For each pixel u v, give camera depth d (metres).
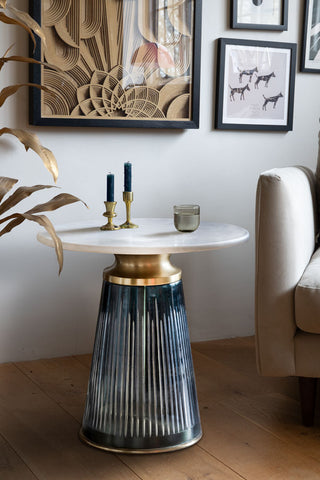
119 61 2.53
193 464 1.75
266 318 1.91
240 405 2.15
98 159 2.58
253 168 2.86
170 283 1.81
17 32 2.39
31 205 2.50
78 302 2.64
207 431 1.95
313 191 2.32
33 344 2.59
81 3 2.45
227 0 2.70
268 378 2.39
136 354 1.78
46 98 2.44
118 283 1.79
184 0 2.60
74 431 1.95
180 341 1.83
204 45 2.69
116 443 1.81
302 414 1.99
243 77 2.75
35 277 2.56
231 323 2.91
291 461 1.77
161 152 2.68
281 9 2.78
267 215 1.88
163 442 1.81
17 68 2.41
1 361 2.55
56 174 1.64
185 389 1.85
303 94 2.91
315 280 1.86
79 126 2.49
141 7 2.54
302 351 1.90
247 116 2.79
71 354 2.65
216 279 2.86
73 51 2.46
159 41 2.58
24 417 2.04
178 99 2.64
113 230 1.95
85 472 1.70
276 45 2.79
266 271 1.90
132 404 1.79
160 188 2.70
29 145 1.61
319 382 2.38
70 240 1.75
